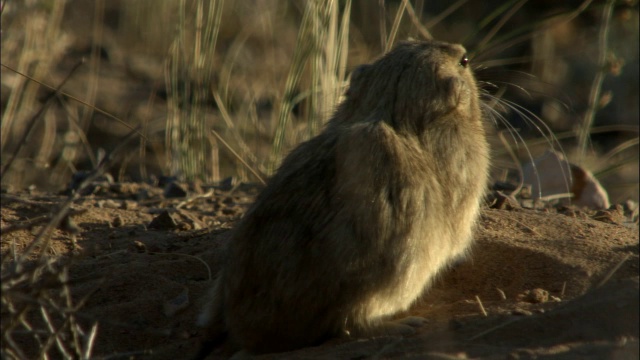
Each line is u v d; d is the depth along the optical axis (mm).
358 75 9547
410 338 8188
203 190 14820
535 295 9148
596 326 7836
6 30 19266
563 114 25078
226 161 20266
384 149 8500
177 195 14250
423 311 9336
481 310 8812
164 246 11570
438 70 9297
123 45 28484
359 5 27297
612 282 8305
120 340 9500
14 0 19406
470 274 10172
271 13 28531
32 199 13367
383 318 8867
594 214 12430
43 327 9508
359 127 8703
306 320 8414
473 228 10273
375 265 8312
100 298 10227
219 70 25062
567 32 26281
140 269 10719
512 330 7992
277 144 16016
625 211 13883
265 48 26828
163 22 28156
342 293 8320
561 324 7949
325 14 15398
